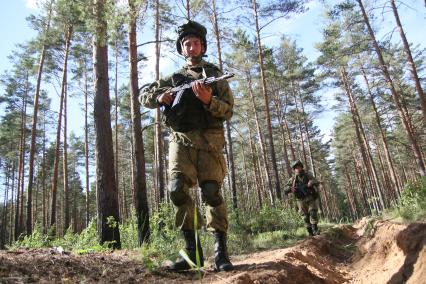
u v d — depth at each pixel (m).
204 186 3.23
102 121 8.38
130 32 9.98
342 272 5.34
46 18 22.86
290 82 36.56
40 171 42.28
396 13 18.88
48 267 2.94
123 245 7.79
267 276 3.16
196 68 3.39
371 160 32.34
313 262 4.98
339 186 70.81
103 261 3.49
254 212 13.61
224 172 3.39
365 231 6.93
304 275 3.88
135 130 9.37
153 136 39.19
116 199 8.08
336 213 59.50
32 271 2.75
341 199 64.19
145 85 3.54
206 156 3.21
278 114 36.78
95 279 2.79
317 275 4.29
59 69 27.30
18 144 39.56
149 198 54.31
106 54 8.87
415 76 18.77
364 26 23.78
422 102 18.55
